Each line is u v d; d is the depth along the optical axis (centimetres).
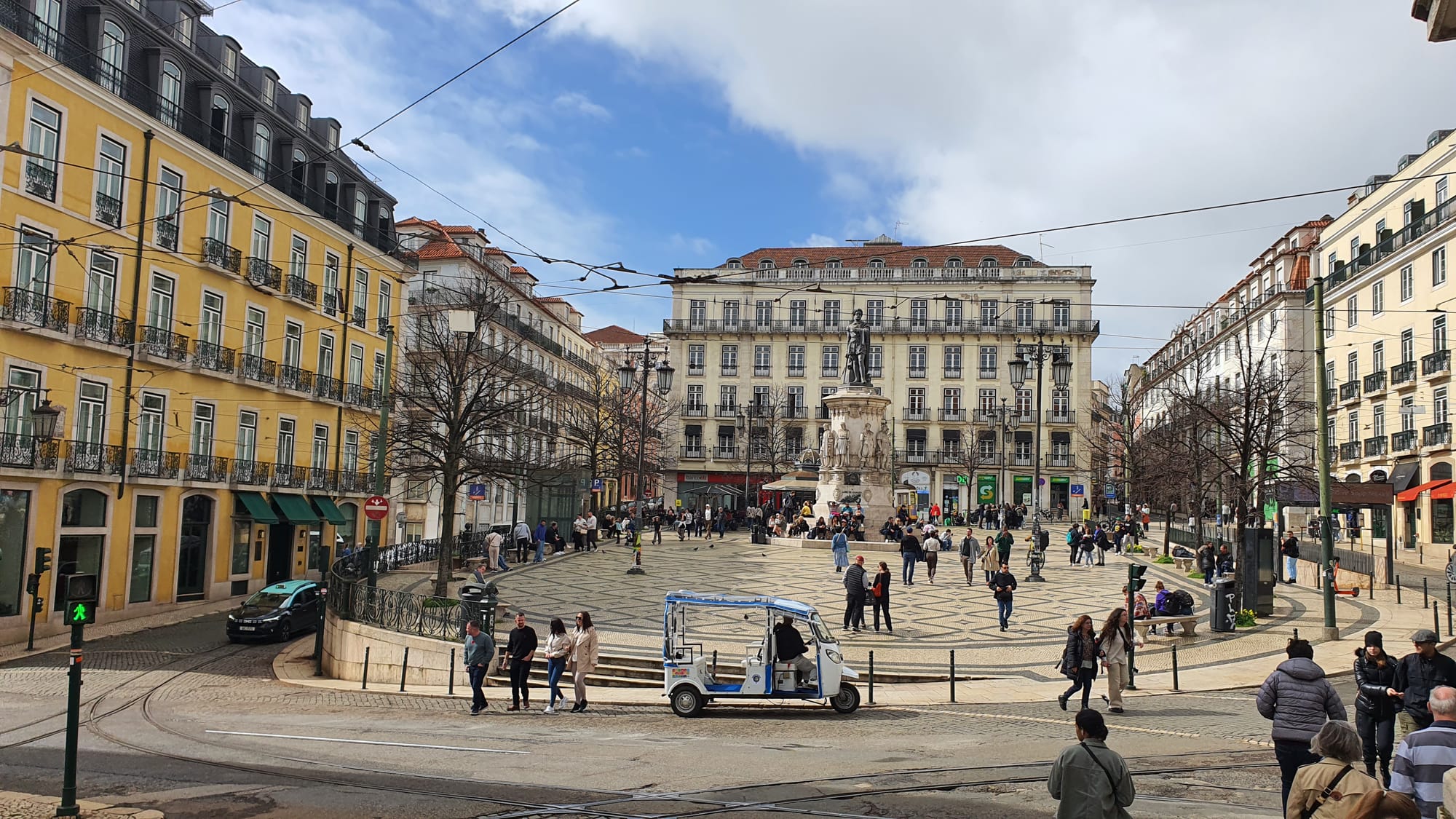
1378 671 839
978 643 1811
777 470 6450
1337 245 4575
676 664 1317
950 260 7000
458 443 2414
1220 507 3900
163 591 2675
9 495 2173
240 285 2955
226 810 748
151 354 2559
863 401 3744
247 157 2972
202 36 2906
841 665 1312
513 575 2761
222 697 1516
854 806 764
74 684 736
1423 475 3694
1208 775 881
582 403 5234
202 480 2769
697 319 6956
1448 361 3500
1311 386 4828
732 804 771
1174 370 4731
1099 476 6481
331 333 3450
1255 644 1778
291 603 2295
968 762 941
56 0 2275
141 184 2538
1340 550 2772
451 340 2811
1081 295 6619
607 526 4381
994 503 6588
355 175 3609
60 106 2272
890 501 3734
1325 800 499
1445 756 557
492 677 1662
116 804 763
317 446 3397
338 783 848
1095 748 532
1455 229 3447
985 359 6712
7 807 741
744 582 2600
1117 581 2727
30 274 2220
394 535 3919
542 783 848
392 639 1752
